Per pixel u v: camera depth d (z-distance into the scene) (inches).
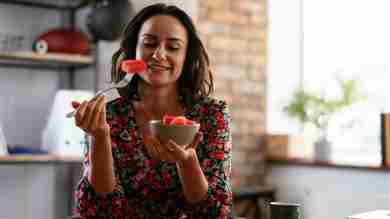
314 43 187.8
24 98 149.3
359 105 173.2
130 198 69.6
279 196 183.5
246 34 184.7
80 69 152.6
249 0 185.3
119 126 71.4
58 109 138.6
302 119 175.3
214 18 177.8
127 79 63.6
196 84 74.2
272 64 190.9
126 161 70.2
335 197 166.6
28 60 136.8
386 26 168.2
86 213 66.2
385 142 153.6
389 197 151.6
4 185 147.5
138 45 70.7
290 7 192.2
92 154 64.1
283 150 184.4
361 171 159.5
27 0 148.5
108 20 136.4
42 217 151.9
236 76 182.4
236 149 182.4
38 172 151.7
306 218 174.7
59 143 137.3
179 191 69.5
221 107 73.3
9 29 147.4
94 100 62.2
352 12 177.3
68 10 154.5
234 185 181.8
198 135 64.1
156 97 72.9
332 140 179.6
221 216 66.9
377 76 169.6
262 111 188.4
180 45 70.1
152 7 72.3
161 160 67.3
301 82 190.2
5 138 146.4
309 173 175.2
